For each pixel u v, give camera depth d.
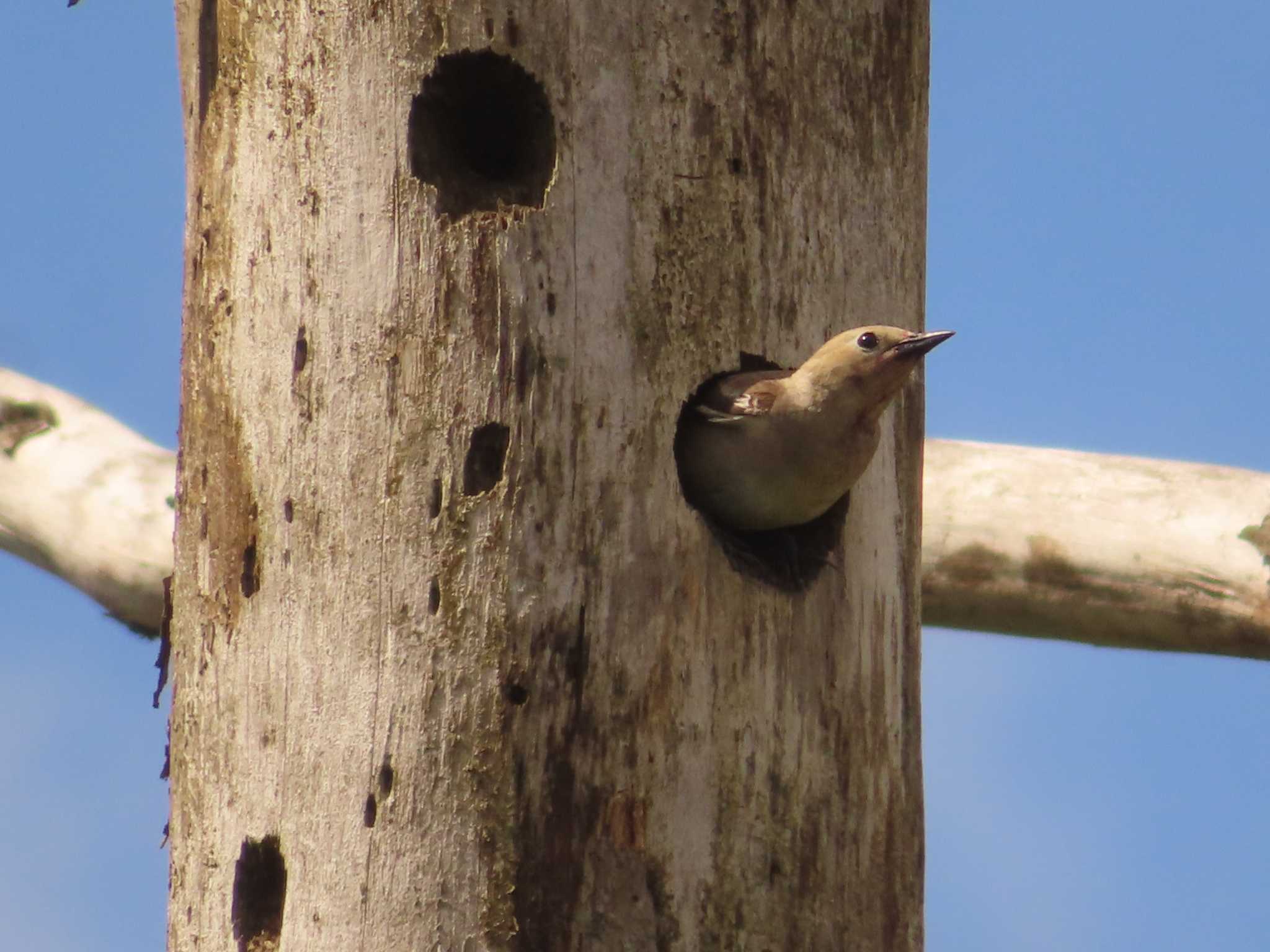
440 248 10.68
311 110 11.02
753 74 11.43
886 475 12.10
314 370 10.83
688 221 11.12
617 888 10.34
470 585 10.41
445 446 10.55
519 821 10.23
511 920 10.14
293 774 10.63
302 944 10.40
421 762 10.29
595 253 10.83
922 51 12.59
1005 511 15.68
